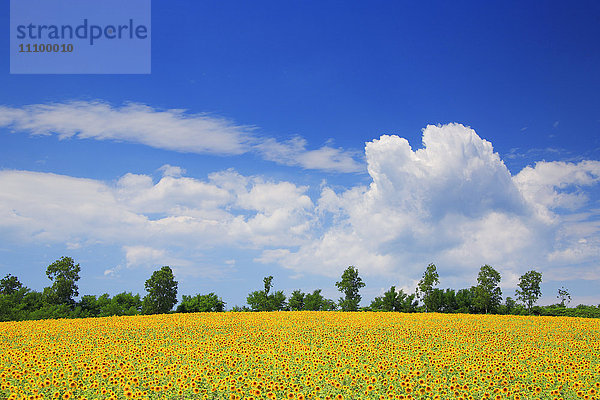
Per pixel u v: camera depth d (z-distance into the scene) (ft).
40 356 62.08
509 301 178.19
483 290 170.09
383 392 46.52
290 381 48.83
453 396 45.06
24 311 147.33
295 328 94.58
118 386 47.80
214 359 60.44
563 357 62.75
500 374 52.44
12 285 172.65
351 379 51.01
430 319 114.32
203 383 48.88
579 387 47.83
